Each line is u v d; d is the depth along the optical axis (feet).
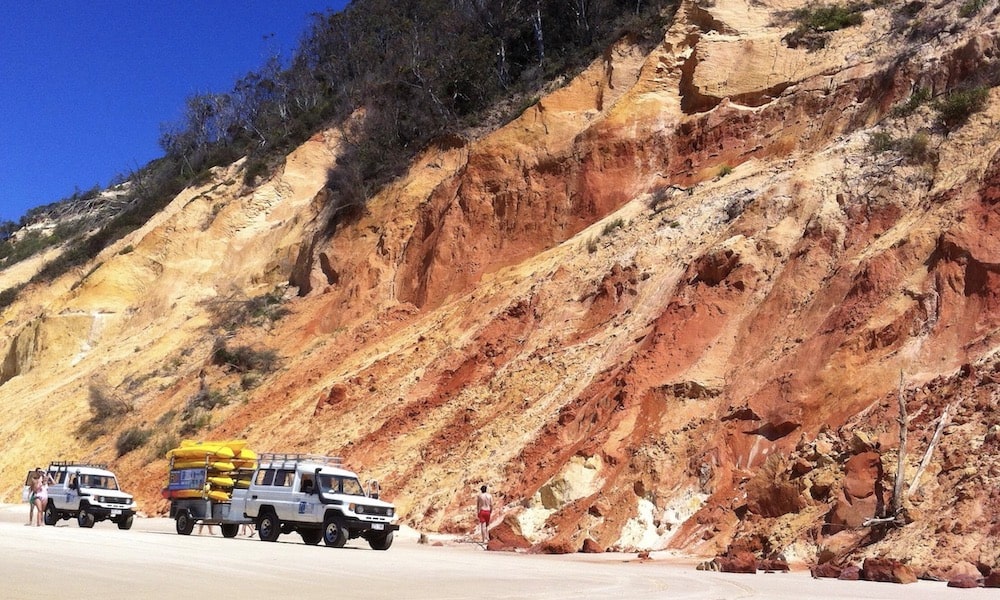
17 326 201.46
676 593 40.65
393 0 226.79
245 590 40.01
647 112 119.44
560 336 94.68
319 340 129.29
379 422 98.32
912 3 109.29
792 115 106.22
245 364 131.64
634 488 67.00
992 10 96.58
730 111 111.65
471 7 181.57
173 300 172.24
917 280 68.90
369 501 68.44
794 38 114.01
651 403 74.13
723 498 63.52
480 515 72.13
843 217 80.89
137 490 115.96
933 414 57.52
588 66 136.36
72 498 91.09
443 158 144.36
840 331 69.00
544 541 67.00
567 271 102.89
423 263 127.34
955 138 82.38
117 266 184.14
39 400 157.99
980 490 49.08
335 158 177.37
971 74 90.89
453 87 159.84
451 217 124.77
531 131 127.34
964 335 63.82
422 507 81.51
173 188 222.07
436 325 111.34
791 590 41.65
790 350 71.46
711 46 119.24
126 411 139.44
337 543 67.36
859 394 63.52
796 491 57.98
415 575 47.78
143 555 55.67
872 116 96.89
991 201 69.15
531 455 78.59
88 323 176.86
